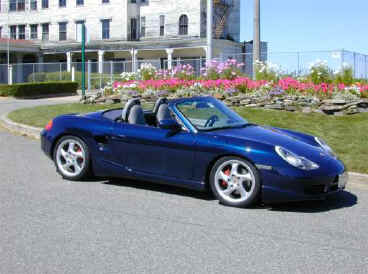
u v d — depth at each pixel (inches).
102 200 229.0
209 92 584.1
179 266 149.1
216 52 1433.3
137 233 180.9
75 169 268.1
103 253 159.3
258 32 689.0
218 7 1503.4
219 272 144.8
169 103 246.1
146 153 244.4
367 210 220.7
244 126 251.6
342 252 164.4
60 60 1700.3
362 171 288.4
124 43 1481.3
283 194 212.2
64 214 204.1
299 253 162.7
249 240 175.3
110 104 626.2
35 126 466.0
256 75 638.5
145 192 247.4
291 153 216.5
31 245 166.1
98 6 1610.5
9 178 274.2
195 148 229.3
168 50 1423.5
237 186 221.0
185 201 230.8
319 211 217.6
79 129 264.2
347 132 398.9
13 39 1648.6
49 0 1704.0
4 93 1083.9
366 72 844.0
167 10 1512.1
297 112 494.3
